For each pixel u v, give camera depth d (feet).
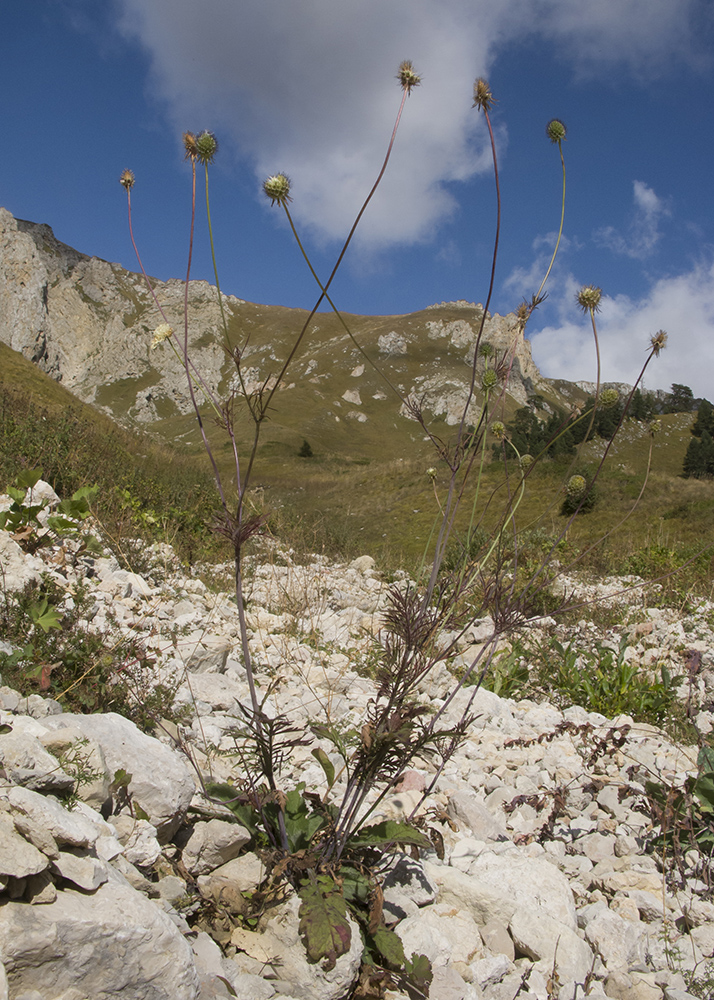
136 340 535.19
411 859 7.98
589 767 12.28
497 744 12.98
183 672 12.62
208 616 17.83
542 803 10.59
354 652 17.92
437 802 10.10
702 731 14.88
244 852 7.52
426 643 7.39
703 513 60.80
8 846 4.94
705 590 33.24
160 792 7.16
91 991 4.96
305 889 6.32
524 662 18.49
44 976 4.83
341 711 13.20
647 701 15.87
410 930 6.92
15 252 443.73
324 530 43.75
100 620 13.19
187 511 31.14
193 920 6.67
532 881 8.07
